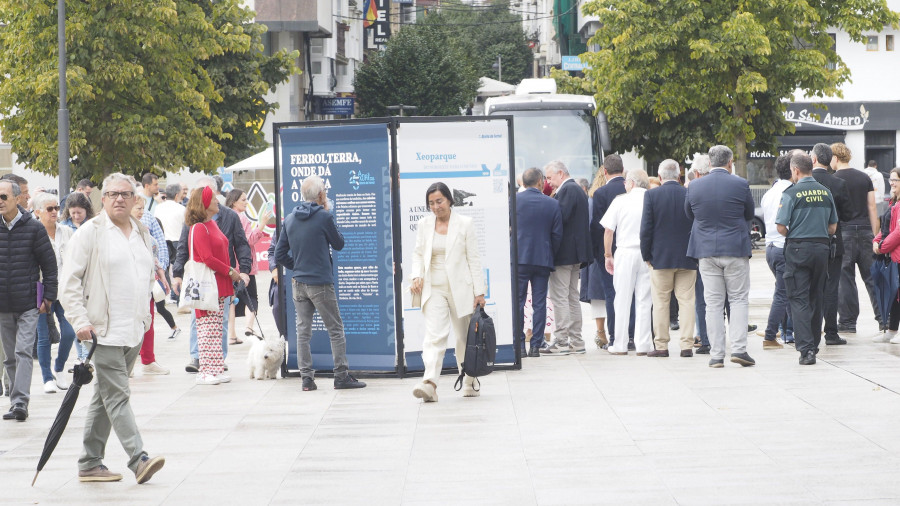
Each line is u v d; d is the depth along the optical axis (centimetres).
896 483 818
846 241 1727
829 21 3938
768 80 3884
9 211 1234
